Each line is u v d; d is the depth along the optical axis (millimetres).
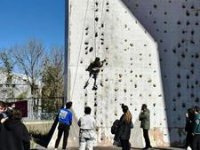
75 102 15789
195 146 12430
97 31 16219
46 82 51562
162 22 16812
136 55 16453
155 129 16234
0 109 7969
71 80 15852
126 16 16578
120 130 11945
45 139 16203
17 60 52812
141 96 16281
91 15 16266
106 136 15766
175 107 16484
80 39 16094
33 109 28906
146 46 16578
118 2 16578
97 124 15797
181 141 16312
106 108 15938
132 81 16281
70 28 16062
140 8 16766
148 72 16469
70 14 16125
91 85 15930
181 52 16781
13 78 50719
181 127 16391
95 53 16109
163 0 16922
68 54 15984
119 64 16250
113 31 16359
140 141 15922
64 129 13977
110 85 16078
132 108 16141
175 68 16672
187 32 16906
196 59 16844
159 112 16344
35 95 50938
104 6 16422
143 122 15078
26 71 52969
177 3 17000
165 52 16688
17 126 7055
